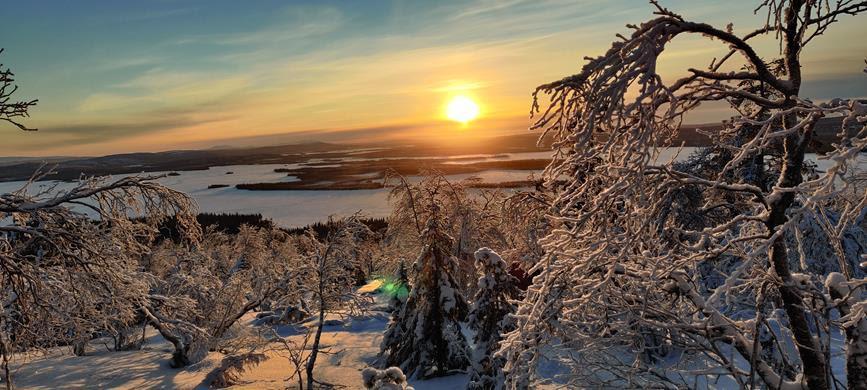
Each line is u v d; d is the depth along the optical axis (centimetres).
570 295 600
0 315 1291
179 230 1730
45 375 1689
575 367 632
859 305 432
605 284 525
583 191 486
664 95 427
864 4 461
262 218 13262
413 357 1433
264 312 2619
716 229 530
